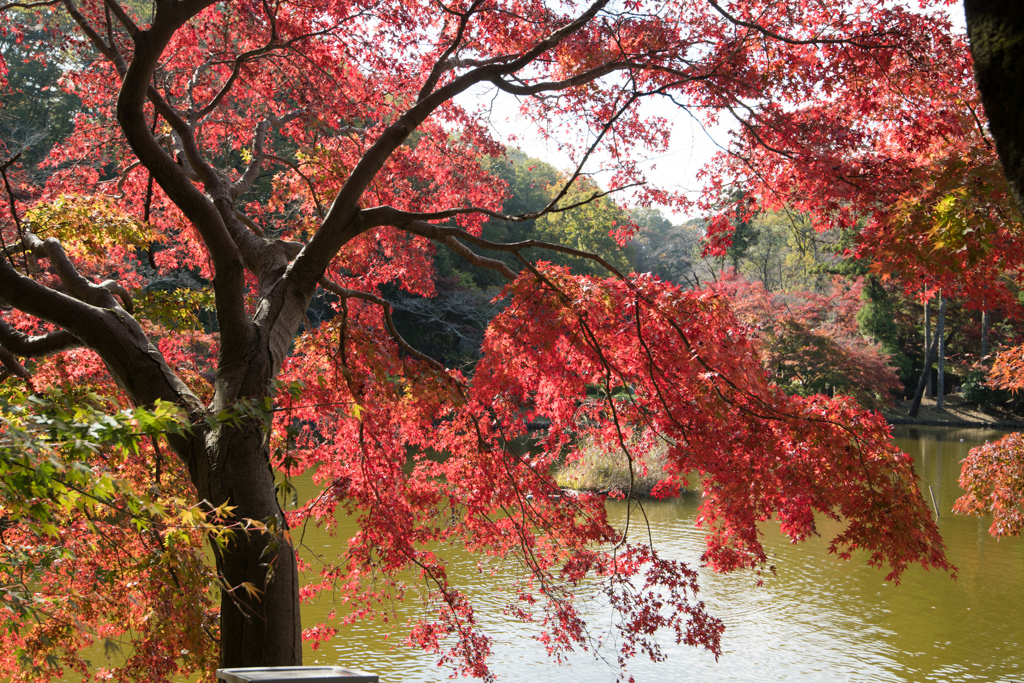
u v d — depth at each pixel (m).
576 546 6.61
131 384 4.77
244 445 4.61
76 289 5.45
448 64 7.81
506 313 6.11
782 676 9.33
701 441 5.60
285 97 9.52
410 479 6.96
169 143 8.58
